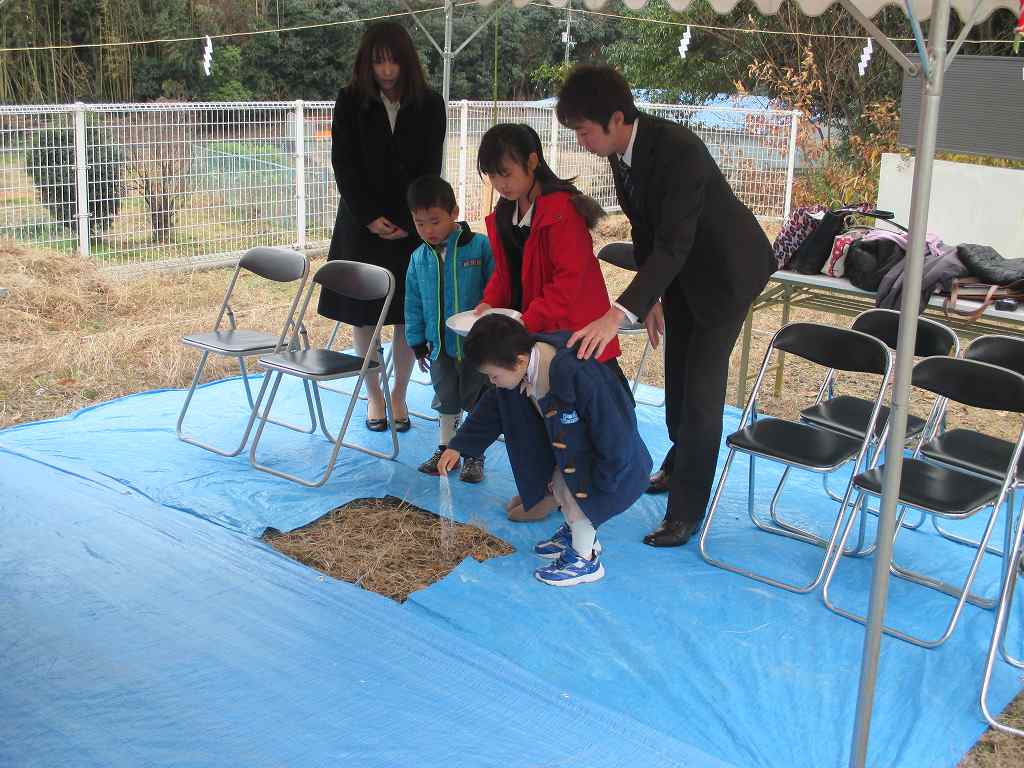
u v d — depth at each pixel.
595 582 3.54
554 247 3.56
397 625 3.19
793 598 3.47
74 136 8.30
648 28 15.48
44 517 3.87
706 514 4.11
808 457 3.49
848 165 12.95
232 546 3.70
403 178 4.66
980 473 3.47
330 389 5.66
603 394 3.22
